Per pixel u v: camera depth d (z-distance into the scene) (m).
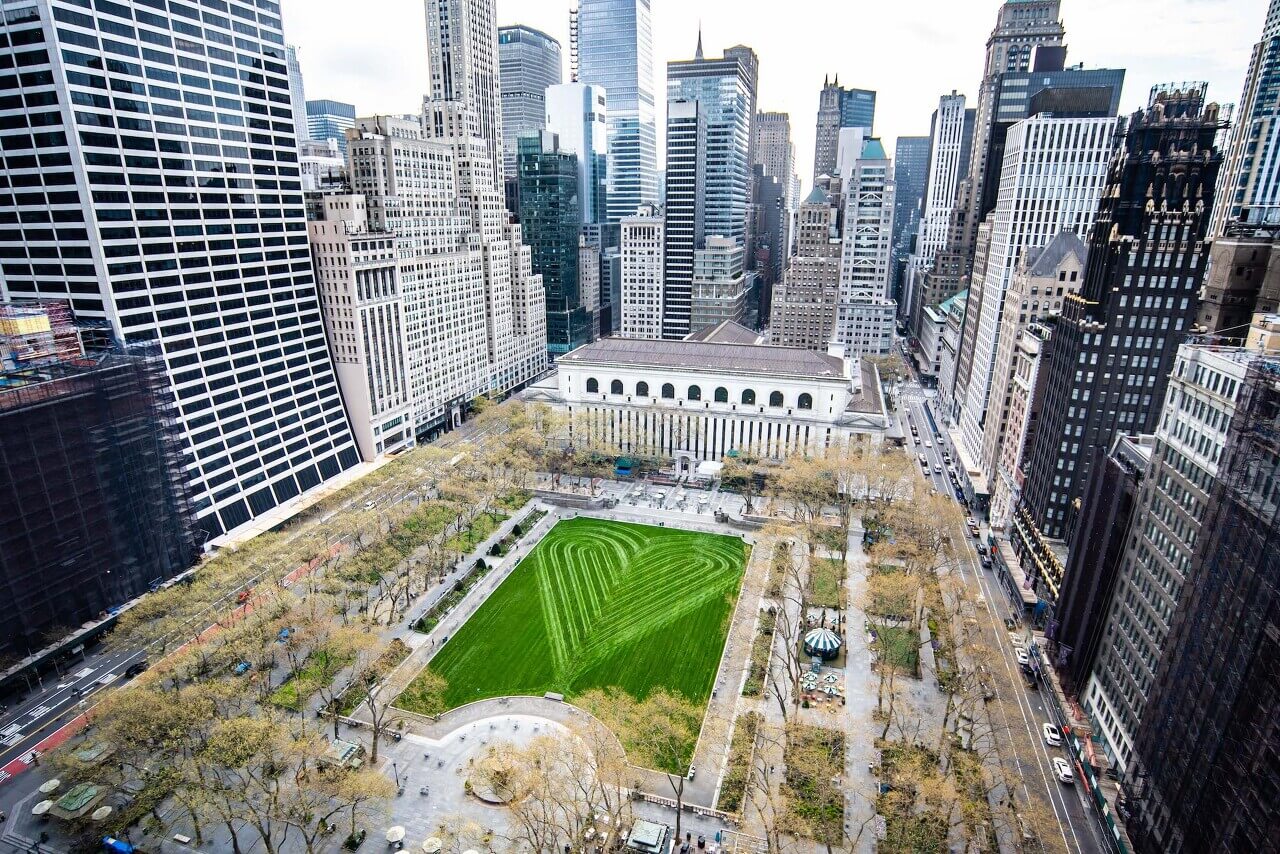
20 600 109.25
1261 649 63.44
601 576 144.88
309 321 183.25
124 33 131.00
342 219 185.00
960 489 194.88
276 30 165.75
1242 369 76.38
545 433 195.75
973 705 98.06
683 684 111.94
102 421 120.12
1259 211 147.12
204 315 151.25
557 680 112.88
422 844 82.81
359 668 109.25
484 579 142.38
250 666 106.75
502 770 84.62
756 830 85.88
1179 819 73.00
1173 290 123.06
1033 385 152.00
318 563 140.00
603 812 86.44
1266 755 61.06
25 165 128.75
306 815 78.81
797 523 154.75
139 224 136.25
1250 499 68.50
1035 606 131.75
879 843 83.81
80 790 88.75
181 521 137.62
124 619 107.00
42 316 119.38
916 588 120.62
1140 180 122.12
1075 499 135.50
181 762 86.38
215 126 151.00
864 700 109.06
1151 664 88.81
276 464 168.50
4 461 105.81
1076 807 90.94
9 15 120.25
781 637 123.00
